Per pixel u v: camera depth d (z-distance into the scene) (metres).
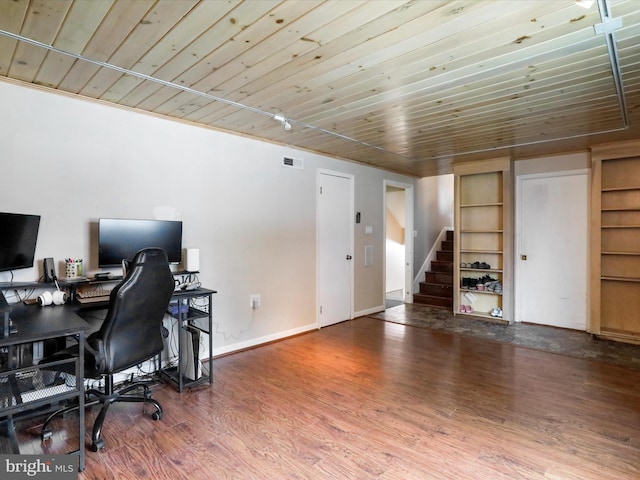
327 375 3.23
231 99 2.88
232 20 1.80
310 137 4.02
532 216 5.12
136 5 1.68
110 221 2.84
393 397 2.80
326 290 4.90
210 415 2.52
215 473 1.92
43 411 2.39
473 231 5.57
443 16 1.78
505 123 3.51
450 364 3.51
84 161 2.83
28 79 2.51
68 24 1.84
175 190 3.35
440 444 2.19
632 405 2.66
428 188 7.07
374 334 4.55
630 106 3.05
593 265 4.44
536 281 5.10
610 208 4.41
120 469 1.94
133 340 2.26
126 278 2.17
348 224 5.22
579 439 2.23
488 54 2.17
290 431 2.32
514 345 4.12
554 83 2.59
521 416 2.51
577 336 4.48
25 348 2.38
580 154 4.70
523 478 1.88
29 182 2.59
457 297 5.57
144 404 2.67
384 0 1.65
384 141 4.19
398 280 8.09
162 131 3.27
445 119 3.38
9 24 1.83
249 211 3.95
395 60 2.24
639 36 1.98
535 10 1.75
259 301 4.06
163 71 2.38
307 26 1.86
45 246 2.66
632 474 1.90
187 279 3.40
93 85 2.61
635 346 4.08
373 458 2.05
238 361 3.57
